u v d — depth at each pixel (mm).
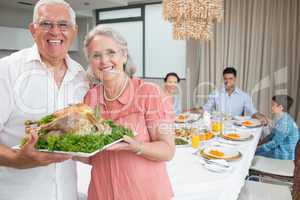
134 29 5598
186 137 2264
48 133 912
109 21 5797
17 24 5082
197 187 1384
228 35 4395
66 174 1225
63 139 887
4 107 1056
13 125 1098
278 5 3992
